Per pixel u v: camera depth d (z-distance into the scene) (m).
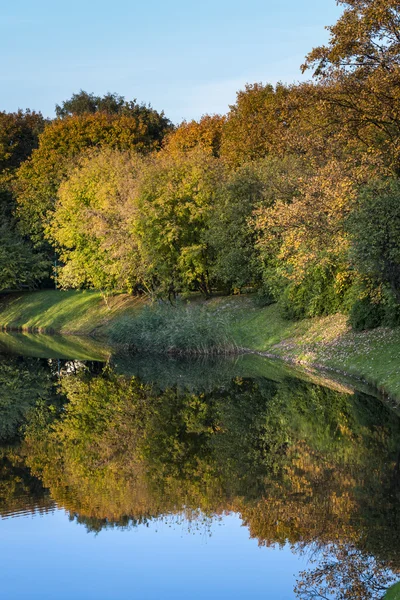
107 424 22.27
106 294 56.66
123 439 20.06
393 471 15.20
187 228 47.12
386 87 26.70
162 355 39.62
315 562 11.10
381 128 29.09
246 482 15.09
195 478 15.68
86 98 84.00
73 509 13.96
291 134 31.97
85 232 52.75
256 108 55.62
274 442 18.50
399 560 10.96
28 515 13.66
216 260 45.75
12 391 29.44
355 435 18.55
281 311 39.03
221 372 31.64
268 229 37.75
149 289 49.56
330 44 28.94
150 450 18.55
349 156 28.92
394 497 13.62
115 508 13.90
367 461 16.09
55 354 41.62
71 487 15.42
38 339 51.16
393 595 8.95
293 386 26.53
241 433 19.88
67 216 57.09
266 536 12.11
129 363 36.81
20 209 68.50
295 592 10.10
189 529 12.70
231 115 59.78
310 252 29.47
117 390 28.66
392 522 12.39
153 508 13.82
